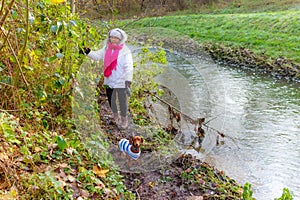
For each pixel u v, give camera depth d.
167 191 4.20
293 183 5.26
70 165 3.72
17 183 2.97
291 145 6.48
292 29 14.55
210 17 18.19
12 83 3.55
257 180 5.20
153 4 9.83
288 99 9.18
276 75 11.57
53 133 3.91
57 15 4.06
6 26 3.54
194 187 4.38
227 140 6.22
